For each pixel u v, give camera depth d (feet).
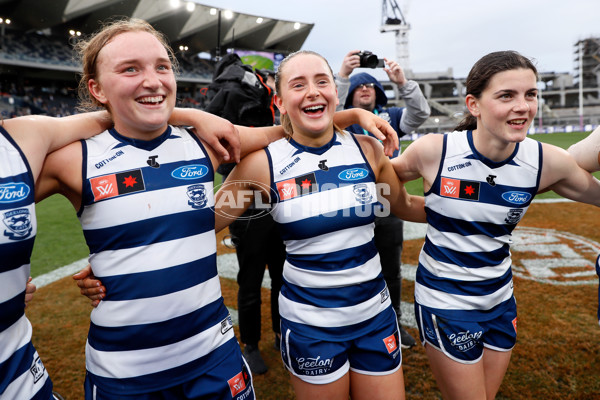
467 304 5.45
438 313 5.55
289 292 5.25
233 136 4.83
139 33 4.17
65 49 100.58
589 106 184.24
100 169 4.23
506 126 4.77
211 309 4.66
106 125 4.62
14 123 3.87
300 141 5.23
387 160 5.77
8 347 3.91
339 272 4.95
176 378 4.44
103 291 4.33
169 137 4.64
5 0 83.56
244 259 7.75
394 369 5.13
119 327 4.27
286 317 5.23
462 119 5.91
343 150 5.28
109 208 4.19
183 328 4.42
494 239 5.48
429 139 5.58
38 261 15.51
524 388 6.96
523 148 5.21
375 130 5.03
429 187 5.67
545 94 197.16
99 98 4.40
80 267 14.64
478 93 4.90
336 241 4.98
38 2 84.33
